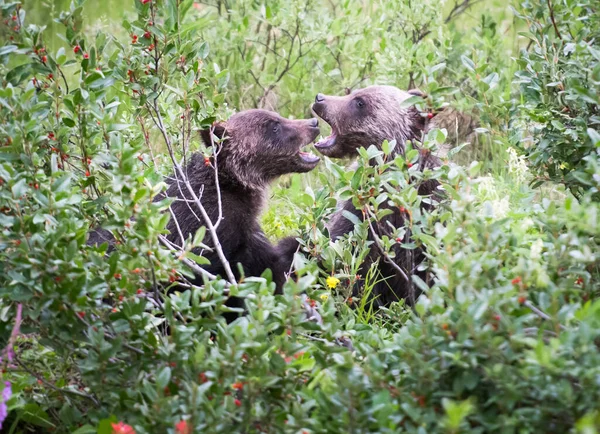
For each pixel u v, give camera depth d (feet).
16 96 28.71
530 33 39.78
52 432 28.86
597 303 23.08
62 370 29.32
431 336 23.63
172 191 43.91
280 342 25.54
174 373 25.59
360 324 32.48
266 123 46.80
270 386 24.98
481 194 35.17
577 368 21.39
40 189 28.02
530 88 37.68
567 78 35.81
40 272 25.72
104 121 30.37
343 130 49.42
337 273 39.17
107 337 27.35
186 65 39.86
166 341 26.11
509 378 22.06
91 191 34.68
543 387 21.89
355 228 35.91
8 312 27.37
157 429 24.04
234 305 41.32
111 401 26.21
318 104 49.78
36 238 25.80
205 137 44.88
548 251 27.25
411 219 32.96
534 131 38.73
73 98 30.55
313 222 36.06
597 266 27.25
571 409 21.62
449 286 24.32
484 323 23.29
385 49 57.47
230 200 44.42
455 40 62.34
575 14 37.93
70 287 25.81
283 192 53.42
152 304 28.63
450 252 24.94
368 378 24.68
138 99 37.73
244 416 24.29
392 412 23.56
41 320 26.86
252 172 46.11
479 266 24.27
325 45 62.28
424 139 35.22
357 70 61.41
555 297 23.21
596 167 25.68
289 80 62.54
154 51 36.50
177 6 35.50
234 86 61.52
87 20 66.28
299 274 26.20
